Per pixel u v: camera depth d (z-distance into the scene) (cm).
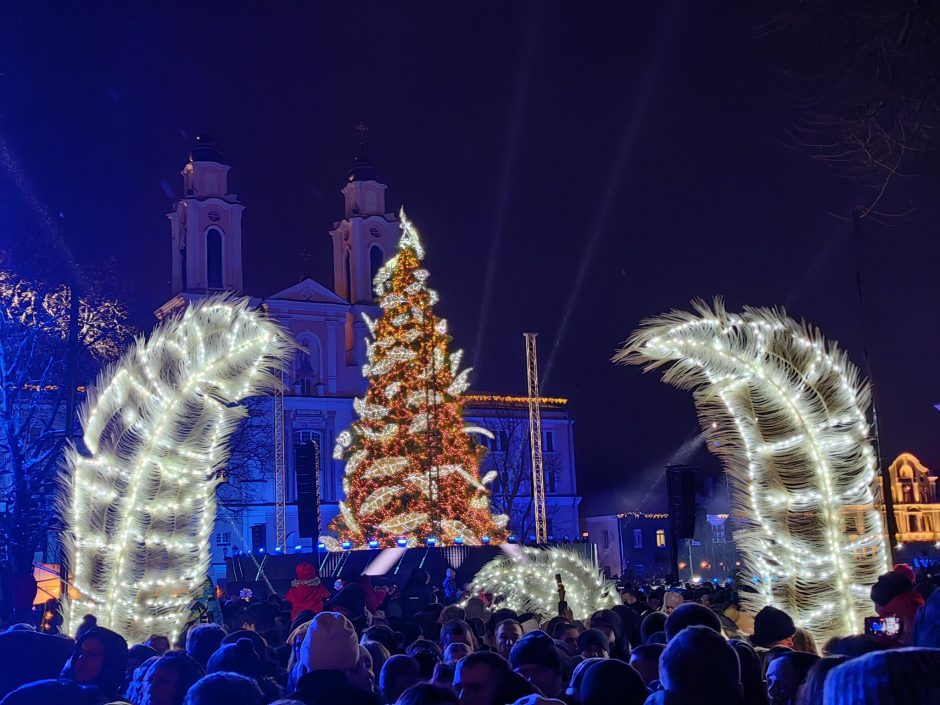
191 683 654
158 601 1334
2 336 3269
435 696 518
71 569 1365
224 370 1349
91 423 1348
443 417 4056
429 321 4116
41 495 3191
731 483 1260
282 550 4012
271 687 698
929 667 246
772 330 1222
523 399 7181
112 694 745
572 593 2181
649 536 7131
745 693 568
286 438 6238
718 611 1202
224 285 6309
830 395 1226
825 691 258
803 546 1207
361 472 4050
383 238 6769
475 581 2228
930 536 3641
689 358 1225
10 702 525
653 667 638
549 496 7100
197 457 1369
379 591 1550
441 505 3919
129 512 1324
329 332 6569
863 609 1180
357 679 616
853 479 1221
